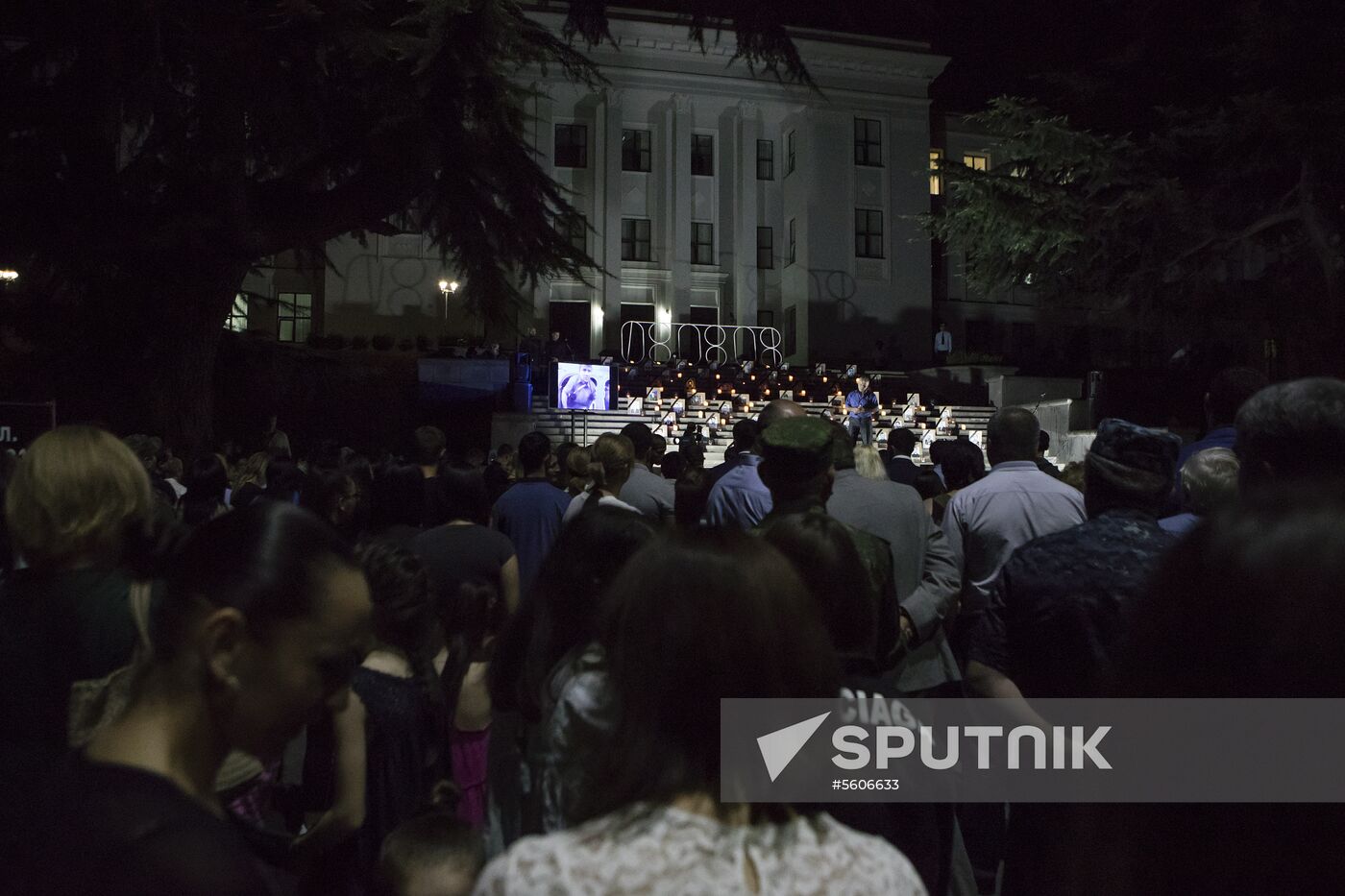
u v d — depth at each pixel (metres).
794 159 41.81
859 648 2.44
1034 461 4.22
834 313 40.41
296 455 25.02
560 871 1.08
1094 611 2.72
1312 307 26.53
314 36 17.12
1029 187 24.70
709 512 4.69
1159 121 27.47
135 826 1.07
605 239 39.28
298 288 37.50
